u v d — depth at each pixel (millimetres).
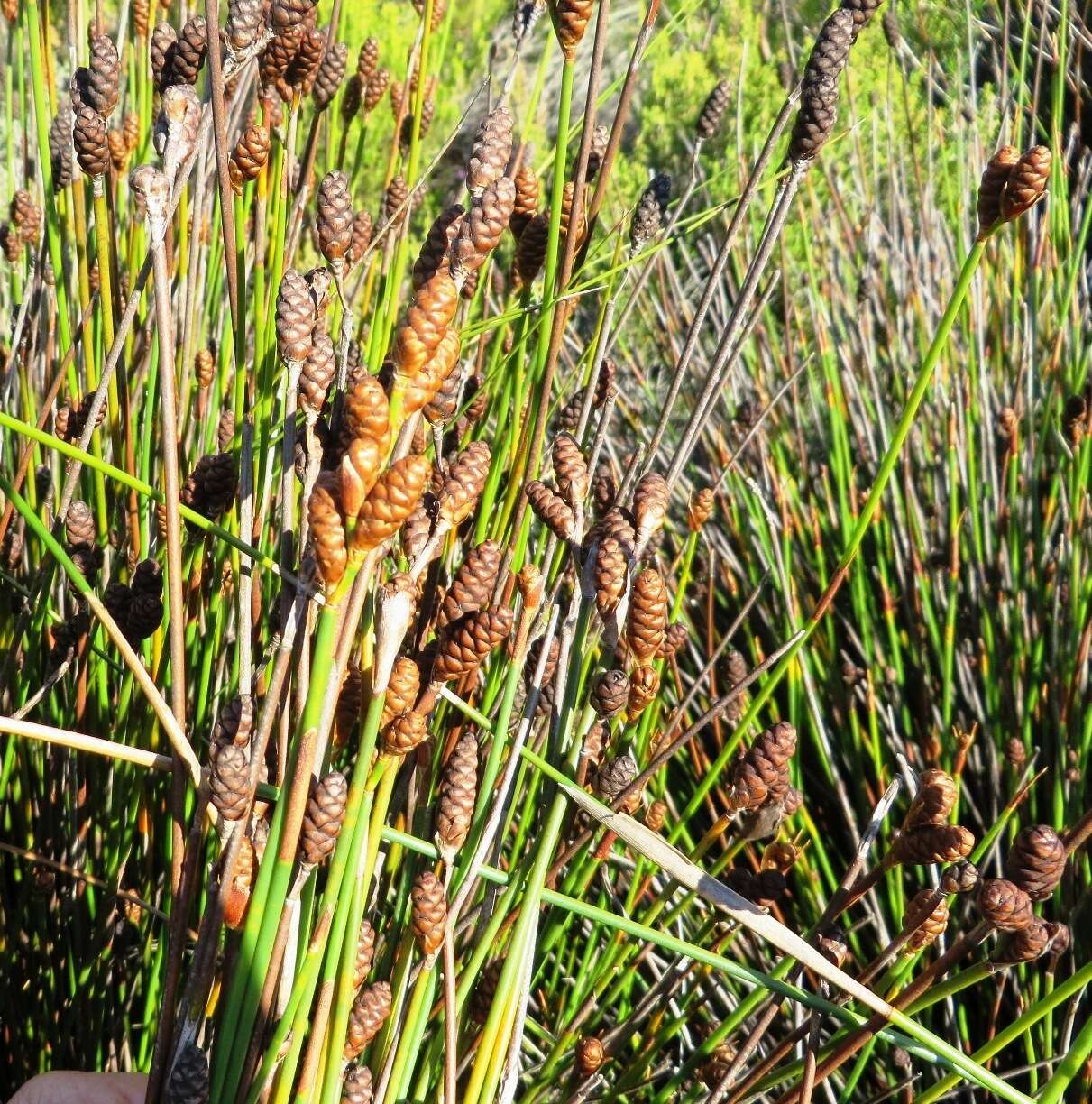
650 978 709
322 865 371
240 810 299
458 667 314
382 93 655
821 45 369
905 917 366
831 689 858
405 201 565
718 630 1000
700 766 795
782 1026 678
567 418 462
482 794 372
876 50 1425
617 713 363
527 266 463
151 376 538
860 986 341
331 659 285
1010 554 896
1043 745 775
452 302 266
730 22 1599
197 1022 315
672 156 1567
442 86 1546
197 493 411
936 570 921
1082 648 746
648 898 695
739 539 1025
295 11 429
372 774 314
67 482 465
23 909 584
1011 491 876
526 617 356
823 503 1062
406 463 266
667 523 1080
